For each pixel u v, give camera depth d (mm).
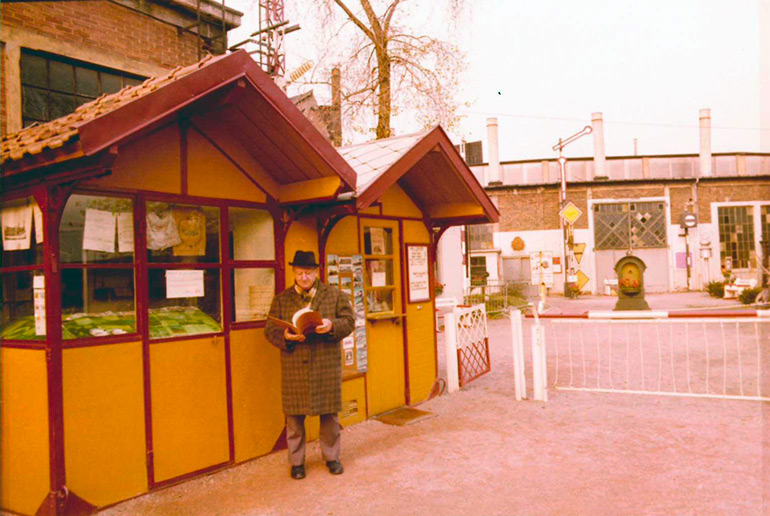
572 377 7855
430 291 7137
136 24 7488
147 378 4062
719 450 4621
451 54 14414
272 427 4988
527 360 9508
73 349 3668
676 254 28828
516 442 5066
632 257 16422
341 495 4023
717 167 30234
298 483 4266
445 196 6859
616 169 30406
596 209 28781
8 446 3844
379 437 5371
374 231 6379
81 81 6898
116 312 3980
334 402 4438
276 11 12523
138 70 7445
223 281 4668
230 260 4746
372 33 14562
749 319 5703
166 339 4195
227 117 4469
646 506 3650
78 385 3686
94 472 3748
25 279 3848
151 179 4176
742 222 29203
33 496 3682
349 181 4738
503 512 3656
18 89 6137
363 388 5977
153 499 3967
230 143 4719
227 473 4484
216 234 4652
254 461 4770
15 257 3953
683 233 28859
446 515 3641
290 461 4402
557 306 20125
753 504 3588
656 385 7105
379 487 4148
